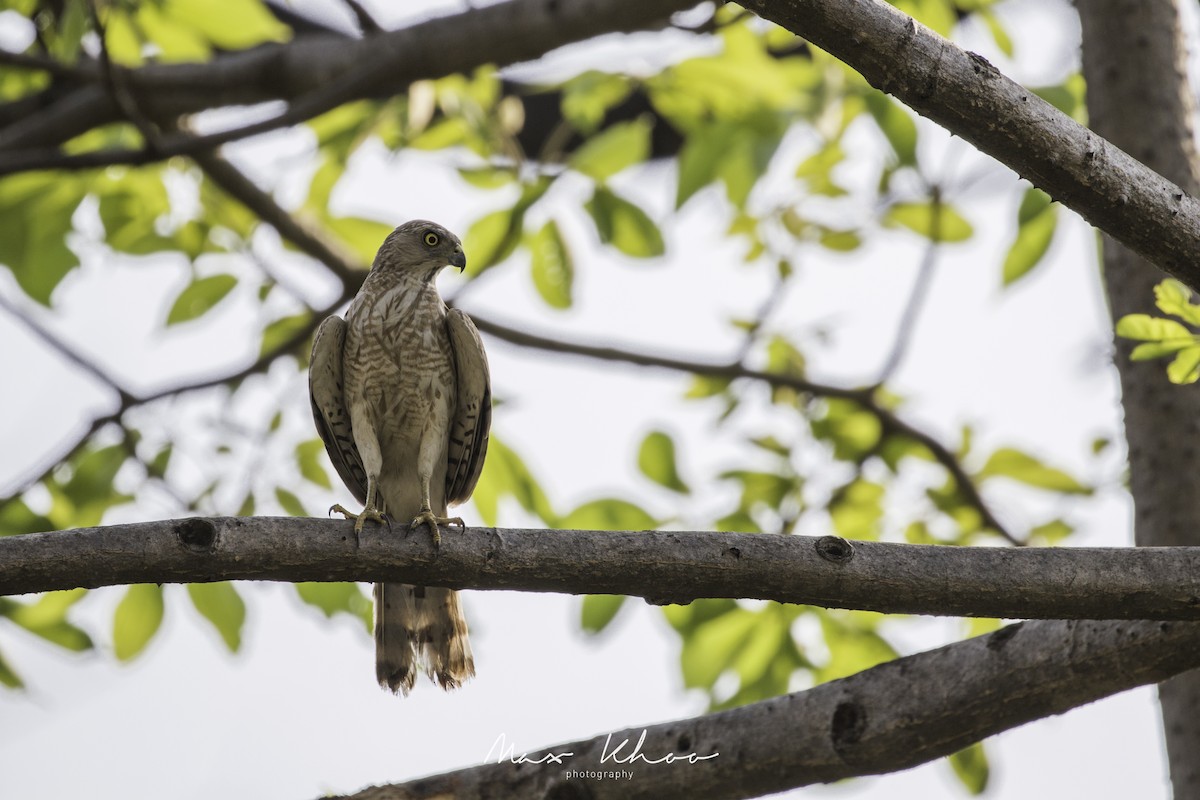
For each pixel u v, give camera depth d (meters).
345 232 12.63
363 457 10.08
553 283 11.68
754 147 11.24
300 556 6.43
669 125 14.60
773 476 12.44
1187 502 9.05
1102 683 6.89
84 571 6.13
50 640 10.77
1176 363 6.95
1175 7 9.85
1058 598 6.44
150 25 10.84
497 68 11.43
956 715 7.14
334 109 11.16
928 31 6.25
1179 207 6.68
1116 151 6.61
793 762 7.43
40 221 12.04
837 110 11.57
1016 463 12.63
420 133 11.66
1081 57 9.98
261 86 12.12
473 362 10.29
